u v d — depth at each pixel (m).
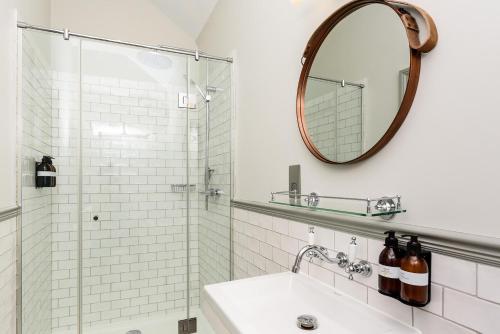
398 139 0.93
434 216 0.82
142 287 2.55
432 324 0.80
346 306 1.02
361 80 1.07
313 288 1.17
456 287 0.74
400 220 0.92
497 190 0.68
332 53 1.21
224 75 2.30
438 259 0.79
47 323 2.23
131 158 2.53
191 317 2.59
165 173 2.62
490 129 0.69
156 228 2.61
